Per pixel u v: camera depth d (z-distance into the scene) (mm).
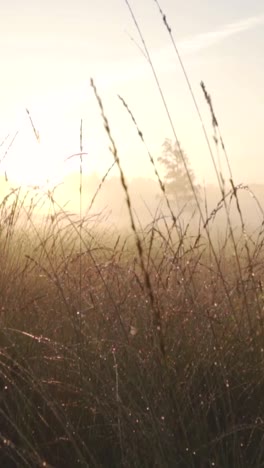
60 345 3172
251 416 2830
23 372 3074
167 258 3801
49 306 3734
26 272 4016
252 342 3123
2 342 3254
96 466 2479
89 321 3465
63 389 2971
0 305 3623
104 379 2912
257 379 2967
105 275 3939
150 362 2932
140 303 3443
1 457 2629
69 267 4164
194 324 3275
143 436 2594
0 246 4289
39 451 2621
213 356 3068
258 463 2479
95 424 2730
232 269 3965
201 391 2984
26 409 2846
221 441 2561
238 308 3420
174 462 2473
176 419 2697
